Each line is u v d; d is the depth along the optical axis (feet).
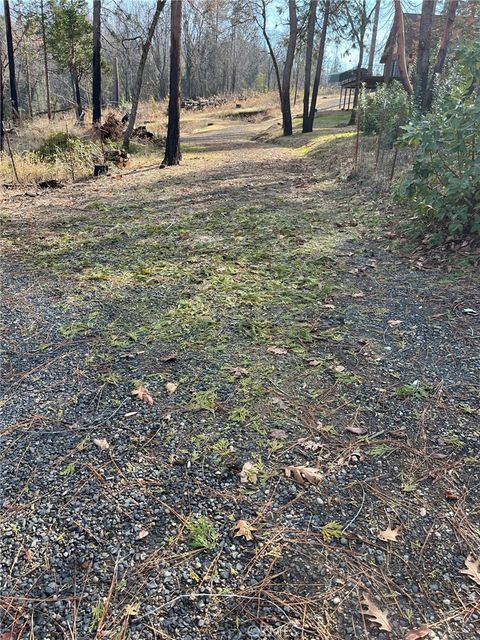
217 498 5.52
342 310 10.19
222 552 4.87
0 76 38.45
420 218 14.78
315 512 5.33
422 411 6.95
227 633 4.13
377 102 36.40
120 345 8.90
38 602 4.41
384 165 24.11
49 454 6.23
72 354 8.62
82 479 5.82
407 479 5.78
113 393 7.47
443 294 10.68
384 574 4.65
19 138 42.91
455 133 12.42
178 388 7.54
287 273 12.36
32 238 15.89
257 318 9.88
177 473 5.89
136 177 28.84
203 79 164.04
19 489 5.68
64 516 5.31
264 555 4.83
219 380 7.73
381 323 9.56
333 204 19.86
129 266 13.07
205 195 22.58
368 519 5.25
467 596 4.43
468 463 6.00
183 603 4.38
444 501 5.48
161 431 6.61
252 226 16.78
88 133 43.78
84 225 17.44
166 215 18.67
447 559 4.79
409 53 51.39
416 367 8.02
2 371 8.11
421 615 4.27
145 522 5.22
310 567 4.71
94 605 4.37
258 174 29.30
